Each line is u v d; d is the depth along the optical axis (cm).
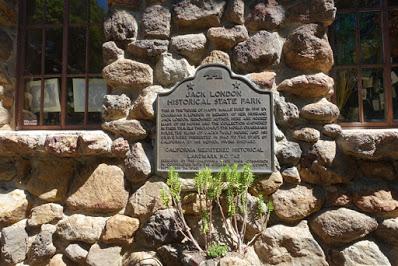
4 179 233
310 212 207
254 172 209
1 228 225
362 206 203
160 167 215
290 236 204
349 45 255
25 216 227
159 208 210
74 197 221
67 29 273
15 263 220
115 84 229
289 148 210
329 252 205
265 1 226
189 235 195
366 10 255
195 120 217
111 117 228
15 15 274
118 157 221
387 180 207
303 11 221
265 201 209
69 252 215
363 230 201
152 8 231
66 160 228
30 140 220
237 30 224
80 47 273
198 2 228
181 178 213
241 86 216
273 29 225
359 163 210
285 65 223
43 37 275
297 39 218
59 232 219
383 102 247
